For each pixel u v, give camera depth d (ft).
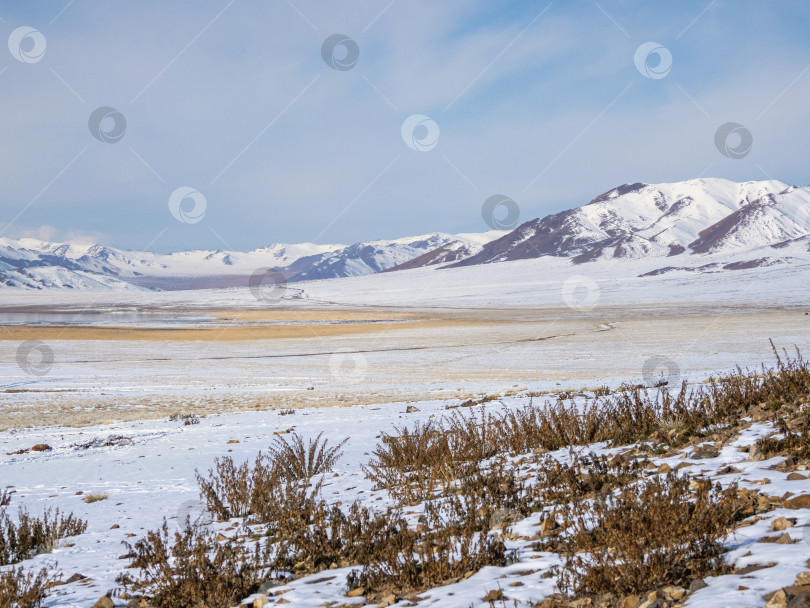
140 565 20.88
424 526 20.20
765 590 10.44
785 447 21.43
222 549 19.36
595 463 23.77
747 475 18.99
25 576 21.81
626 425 32.14
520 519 20.03
